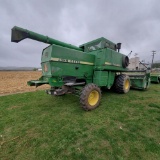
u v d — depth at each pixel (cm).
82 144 193
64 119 281
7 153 177
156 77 830
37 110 340
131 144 190
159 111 315
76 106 368
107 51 388
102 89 604
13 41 288
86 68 385
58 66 310
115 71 497
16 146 191
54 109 346
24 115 307
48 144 195
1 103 403
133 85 609
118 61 463
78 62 357
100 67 386
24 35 288
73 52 341
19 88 719
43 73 368
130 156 166
